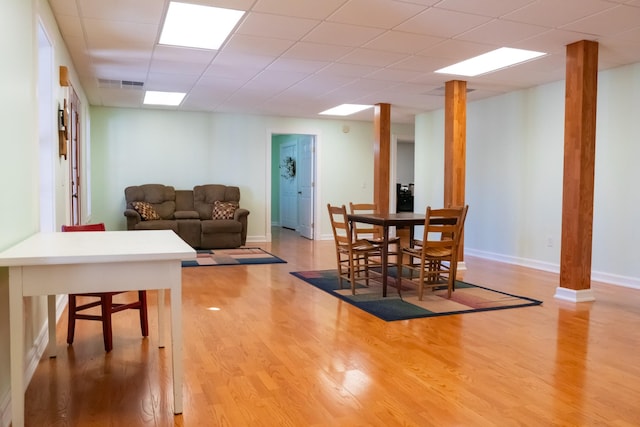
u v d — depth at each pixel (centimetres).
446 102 614
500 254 696
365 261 561
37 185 304
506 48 469
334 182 952
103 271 204
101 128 809
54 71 377
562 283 461
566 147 457
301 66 542
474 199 742
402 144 1234
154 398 238
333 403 235
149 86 649
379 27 412
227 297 454
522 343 328
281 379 263
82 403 233
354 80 609
